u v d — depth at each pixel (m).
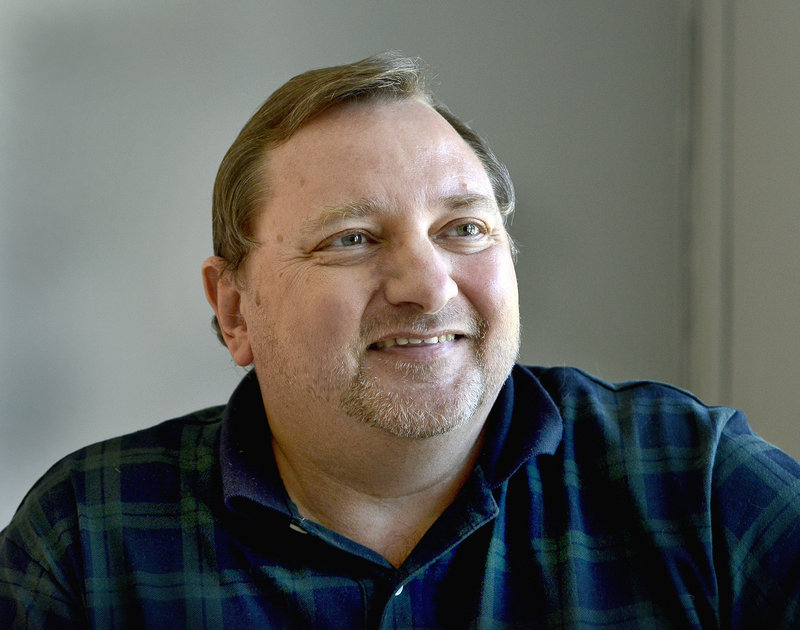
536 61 1.98
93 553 1.00
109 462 1.09
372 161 0.94
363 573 0.97
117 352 1.85
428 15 1.93
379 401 0.92
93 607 0.98
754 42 1.80
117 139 1.83
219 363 1.91
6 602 0.99
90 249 1.83
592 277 2.01
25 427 1.81
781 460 1.04
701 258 1.99
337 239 0.95
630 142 2.01
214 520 1.01
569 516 1.01
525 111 1.97
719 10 1.89
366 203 0.93
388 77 0.97
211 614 0.96
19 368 1.80
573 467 1.06
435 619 0.96
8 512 1.80
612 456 1.05
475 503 0.98
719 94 1.90
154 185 1.85
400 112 0.97
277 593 0.97
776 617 0.96
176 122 1.86
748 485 1.01
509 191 1.16
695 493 1.01
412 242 0.93
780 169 1.73
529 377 1.13
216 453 1.08
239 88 1.88
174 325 1.88
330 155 0.95
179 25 1.85
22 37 1.77
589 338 2.02
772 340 1.77
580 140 2.00
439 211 0.95
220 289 1.09
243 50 1.88
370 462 0.96
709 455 1.03
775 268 1.76
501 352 0.97
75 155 1.81
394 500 1.01
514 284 1.00
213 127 1.87
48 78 1.79
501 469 1.01
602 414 1.10
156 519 1.02
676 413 1.10
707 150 1.96
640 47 2.00
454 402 0.93
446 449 0.95
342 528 1.03
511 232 1.97
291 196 0.96
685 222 2.03
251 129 1.02
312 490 1.02
